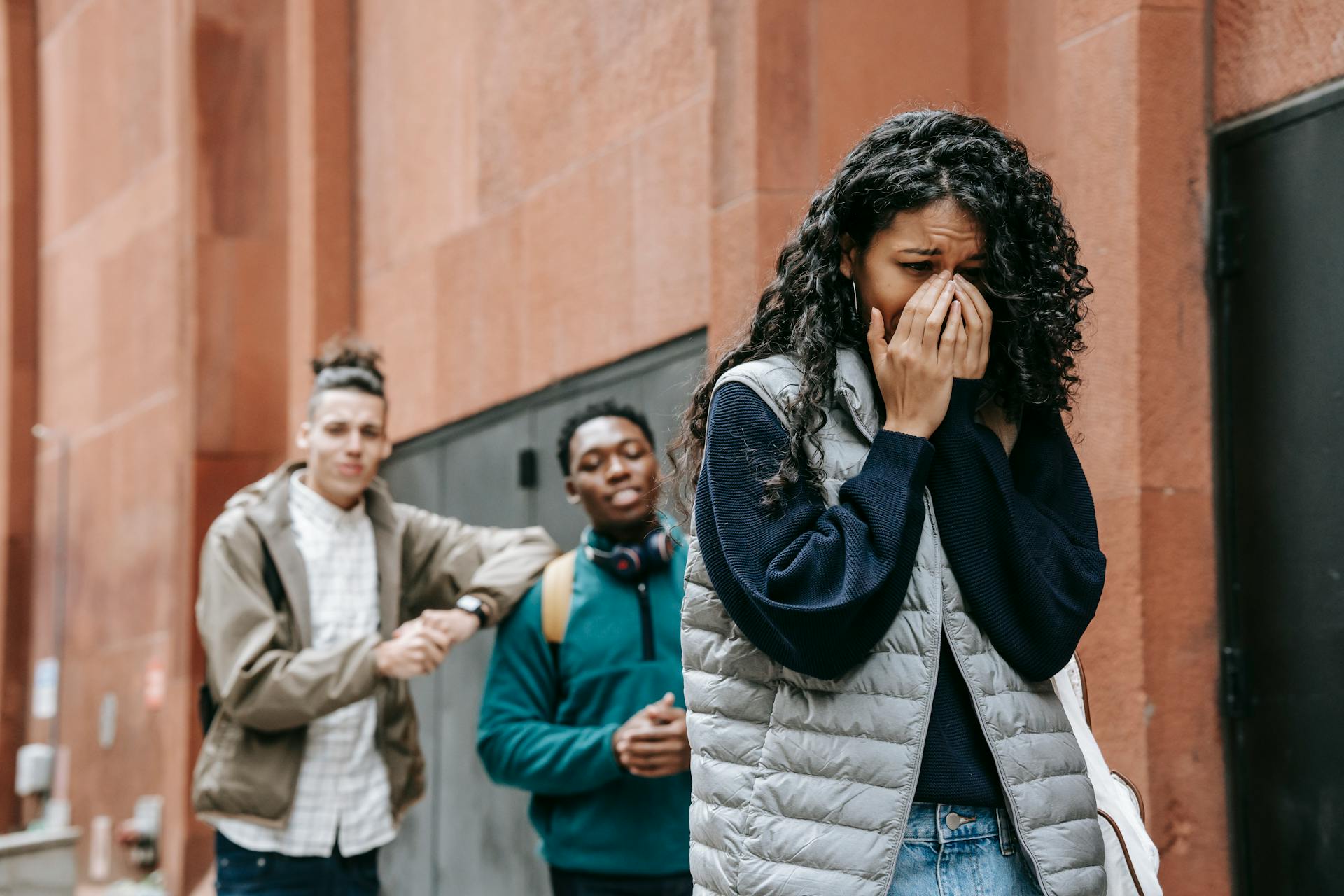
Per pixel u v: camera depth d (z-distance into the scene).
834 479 2.31
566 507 6.81
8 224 15.38
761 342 2.49
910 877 2.21
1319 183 3.86
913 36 5.42
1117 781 2.68
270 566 4.53
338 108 9.46
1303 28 3.93
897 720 2.20
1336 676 3.75
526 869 6.85
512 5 7.55
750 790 2.26
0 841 7.86
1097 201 4.29
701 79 5.99
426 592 4.85
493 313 7.59
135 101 13.06
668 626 4.39
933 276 2.33
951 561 2.27
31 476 15.31
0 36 15.52
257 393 10.72
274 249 10.87
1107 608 4.16
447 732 7.73
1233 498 4.10
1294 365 3.92
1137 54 4.18
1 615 15.11
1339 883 3.72
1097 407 4.23
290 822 4.40
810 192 5.30
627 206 6.45
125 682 12.72
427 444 8.28
